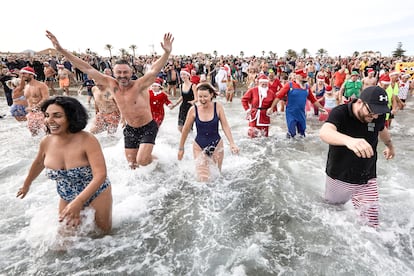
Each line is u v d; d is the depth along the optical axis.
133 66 19.47
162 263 2.46
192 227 2.98
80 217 2.67
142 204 3.43
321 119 8.52
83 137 2.55
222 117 4.30
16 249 2.63
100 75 4.35
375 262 2.44
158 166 4.70
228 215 3.23
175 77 14.12
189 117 4.26
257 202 3.50
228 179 4.22
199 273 2.34
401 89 10.30
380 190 3.83
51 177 2.61
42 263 2.46
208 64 18.52
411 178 4.25
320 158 5.22
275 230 2.92
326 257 2.51
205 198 3.62
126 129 4.65
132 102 4.34
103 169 2.55
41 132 6.49
